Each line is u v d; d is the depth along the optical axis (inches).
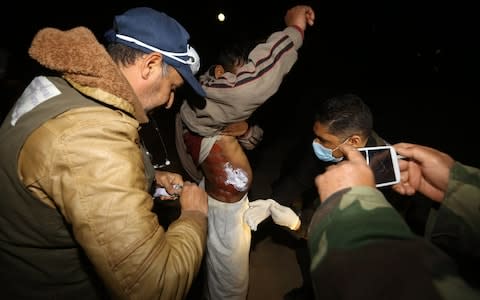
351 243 27.1
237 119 74.2
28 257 47.1
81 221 39.4
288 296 117.6
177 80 56.4
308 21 77.7
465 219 40.1
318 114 75.3
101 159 40.1
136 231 39.8
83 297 53.1
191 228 51.5
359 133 72.1
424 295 23.9
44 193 42.1
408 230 28.2
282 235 147.3
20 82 167.6
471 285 25.2
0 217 45.4
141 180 43.6
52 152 39.8
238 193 89.0
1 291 50.2
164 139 207.6
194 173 98.7
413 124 279.9
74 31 44.7
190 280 46.0
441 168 48.6
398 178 51.8
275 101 295.3
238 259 93.2
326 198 33.0
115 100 44.3
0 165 43.0
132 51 50.0
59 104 43.2
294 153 106.9
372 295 24.4
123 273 40.1
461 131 267.1
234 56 80.6
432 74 387.5
